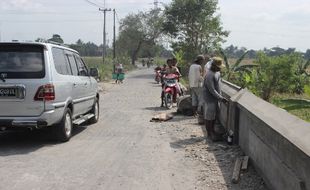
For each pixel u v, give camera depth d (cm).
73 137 1056
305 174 456
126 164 787
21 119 897
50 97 905
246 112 794
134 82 3881
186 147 939
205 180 692
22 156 842
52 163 788
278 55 2202
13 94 896
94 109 1274
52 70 926
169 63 1722
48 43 954
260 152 684
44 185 652
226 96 1091
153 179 694
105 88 2966
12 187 640
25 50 924
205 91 1002
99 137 1057
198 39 5106
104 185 657
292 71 2162
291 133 539
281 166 549
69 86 1013
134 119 1384
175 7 5062
